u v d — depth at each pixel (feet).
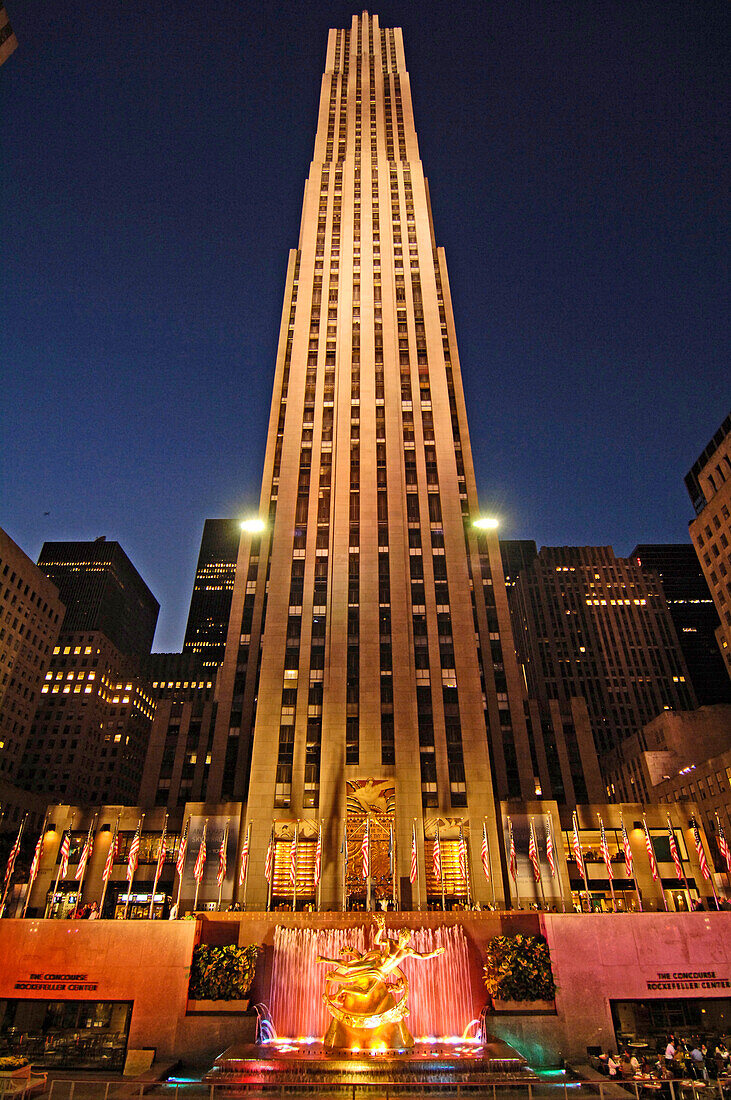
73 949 133.59
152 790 259.60
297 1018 139.54
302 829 201.05
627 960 133.39
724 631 346.74
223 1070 108.06
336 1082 103.19
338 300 311.27
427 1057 109.81
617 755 461.37
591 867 233.76
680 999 130.72
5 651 372.58
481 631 264.11
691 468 388.37
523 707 250.78
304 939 147.64
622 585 588.50
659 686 543.39
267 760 211.00
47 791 469.16
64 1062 125.08
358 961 120.98
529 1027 127.34
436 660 227.81
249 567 276.00
